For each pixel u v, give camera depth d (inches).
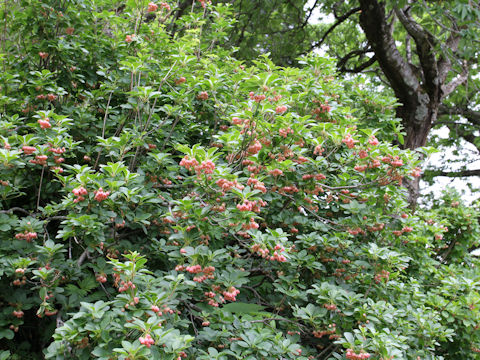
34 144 164.1
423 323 181.3
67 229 145.4
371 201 202.4
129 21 244.7
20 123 190.2
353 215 193.8
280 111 164.7
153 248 175.3
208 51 260.4
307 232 204.1
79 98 231.3
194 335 163.0
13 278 157.5
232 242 193.8
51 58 223.9
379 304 163.3
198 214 141.7
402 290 189.5
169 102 216.7
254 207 151.1
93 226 141.6
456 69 370.3
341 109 217.6
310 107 214.5
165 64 231.0
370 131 188.5
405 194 219.1
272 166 169.0
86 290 157.3
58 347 126.5
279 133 166.9
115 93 216.5
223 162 189.3
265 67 218.8
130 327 119.1
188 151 144.8
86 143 207.6
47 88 197.9
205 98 210.1
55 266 153.4
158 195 176.7
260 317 168.2
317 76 245.4
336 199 214.5
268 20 486.6
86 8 239.3
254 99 159.6
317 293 166.4
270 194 177.9
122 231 188.7
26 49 239.1
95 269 154.9
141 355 109.0
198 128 217.3
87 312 131.5
